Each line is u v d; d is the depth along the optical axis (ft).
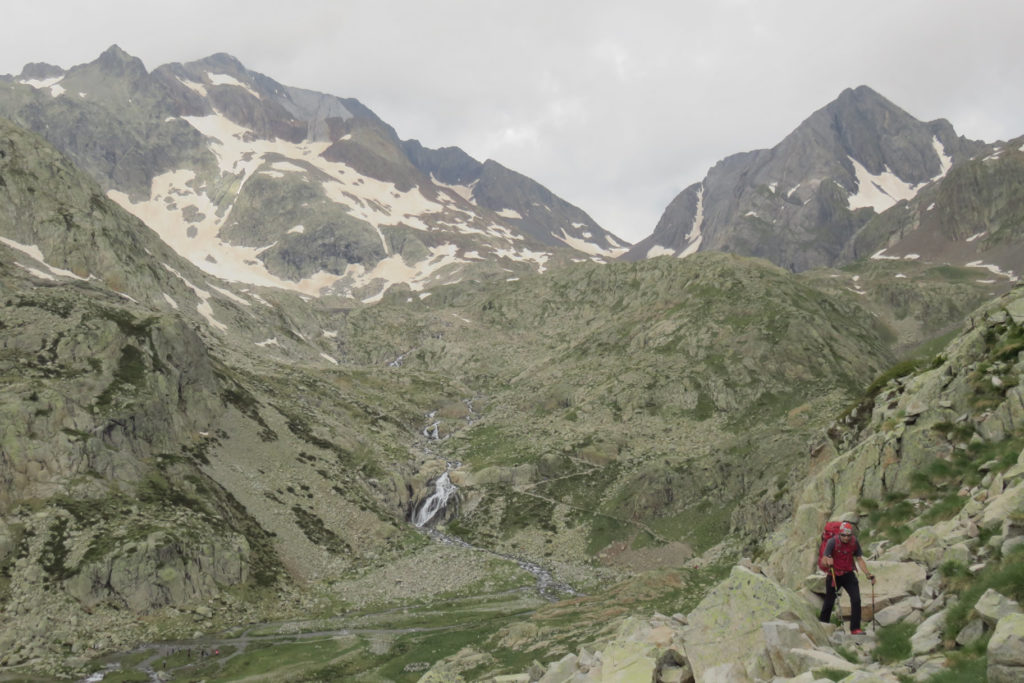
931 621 61.57
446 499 533.14
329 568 396.78
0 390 368.07
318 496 462.19
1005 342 124.06
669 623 80.38
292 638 295.48
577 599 309.01
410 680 221.05
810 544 117.08
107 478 364.58
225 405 515.09
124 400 415.85
